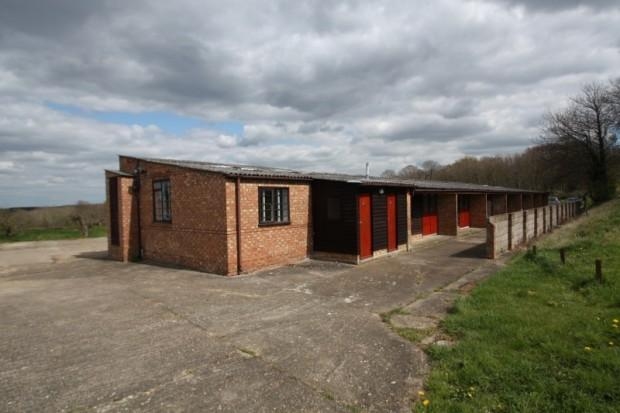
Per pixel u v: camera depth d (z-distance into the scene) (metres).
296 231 12.28
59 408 3.64
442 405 3.44
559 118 36.94
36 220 30.62
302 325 5.92
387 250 13.06
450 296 7.50
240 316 6.46
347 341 5.19
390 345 5.01
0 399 3.82
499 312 5.82
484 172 57.78
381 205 12.80
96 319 6.49
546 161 39.06
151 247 13.45
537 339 4.70
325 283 9.02
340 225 12.05
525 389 3.62
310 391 3.85
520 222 14.34
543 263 9.10
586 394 3.46
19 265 14.33
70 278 10.87
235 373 4.29
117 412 3.55
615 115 33.72
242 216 10.61
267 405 3.60
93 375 4.31
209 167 12.49
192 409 3.56
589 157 35.81
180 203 11.87
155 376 4.25
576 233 15.29
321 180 12.52
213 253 10.71
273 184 11.48
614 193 34.09
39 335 5.73
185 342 5.28
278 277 9.85
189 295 8.07
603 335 4.71
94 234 28.27
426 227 18.06
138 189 13.93
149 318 6.46
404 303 7.10
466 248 14.43
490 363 4.12
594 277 7.25
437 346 4.79
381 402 3.62
